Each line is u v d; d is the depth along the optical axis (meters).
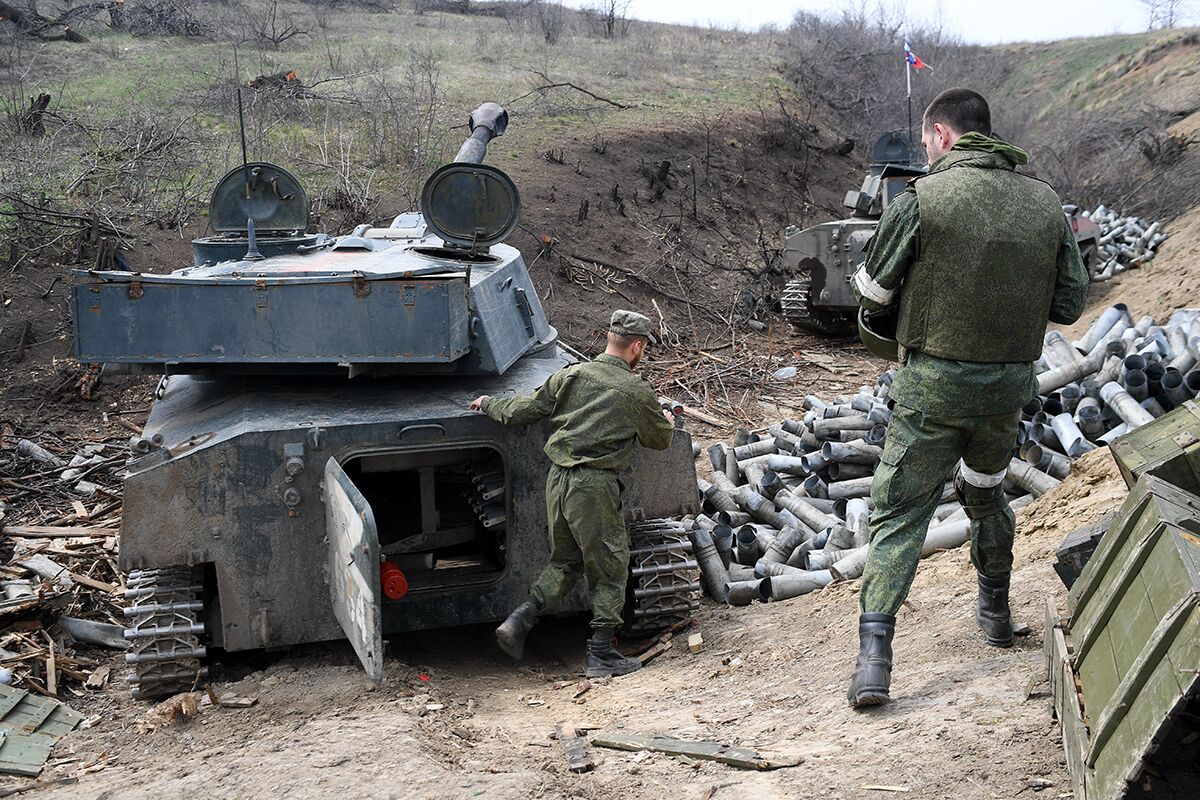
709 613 6.45
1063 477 7.21
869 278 4.16
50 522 8.21
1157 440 4.21
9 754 4.70
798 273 16.64
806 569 6.99
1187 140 24.50
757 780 3.70
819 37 30.67
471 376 6.27
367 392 5.97
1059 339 9.33
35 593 6.62
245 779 3.97
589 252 16.39
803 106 26.50
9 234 13.23
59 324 12.24
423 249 6.97
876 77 29.53
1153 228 19.67
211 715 4.99
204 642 5.54
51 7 23.66
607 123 20.97
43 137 15.38
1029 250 3.91
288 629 5.46
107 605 6.73
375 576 4.64
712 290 16.95
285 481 5.32
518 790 3.70
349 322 5.43
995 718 3.84
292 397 5.87
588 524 5.34
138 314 5.43
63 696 5.61
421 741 4.26
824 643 5.32
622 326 5.40
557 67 24.56
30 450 9.68
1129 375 7.68
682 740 4.18
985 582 4.59
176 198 14.62
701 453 10.69
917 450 4.10
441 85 21.03
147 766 4.44
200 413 5.98
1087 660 3.47
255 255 6.53
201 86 18.91
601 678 5.52
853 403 9.02
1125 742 2.89
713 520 7.84
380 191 15.91
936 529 6.53
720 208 19.50
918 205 3.96
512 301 6.57
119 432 10.66
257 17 25.30
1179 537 3.16
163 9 24.00
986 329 3.93
